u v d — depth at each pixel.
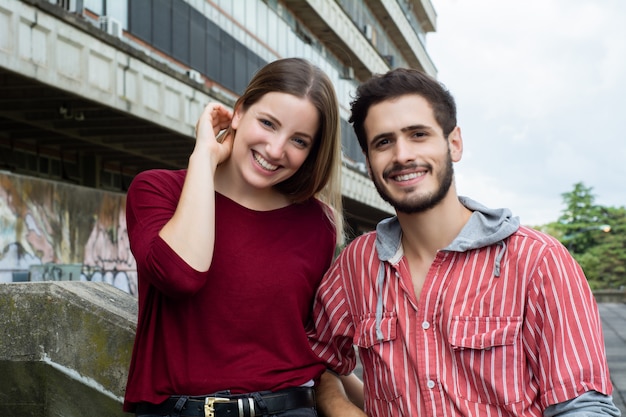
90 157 18.45
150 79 14.39
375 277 2.53
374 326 2.49
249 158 2.59
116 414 3.03
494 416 2.30
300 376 2.57
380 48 40.34
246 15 21.45
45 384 3.10
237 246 2.57
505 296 2.30
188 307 2.50
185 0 17.19
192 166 2.46
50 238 11.84
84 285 3.37
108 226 14.02
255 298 2.54
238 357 2.50
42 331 3.11
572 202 87.69
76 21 11.75
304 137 2.59
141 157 19.31
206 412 2.42
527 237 2.32
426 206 2.38
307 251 2.68
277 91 2.55
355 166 29.55
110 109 13.30
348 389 2.99
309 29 28.31
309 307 2.75
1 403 3.13
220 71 19.38
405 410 2.41
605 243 81.38
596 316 2.28
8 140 15.49
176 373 2.47
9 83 11.56
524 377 2.31
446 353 2.35
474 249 2.36
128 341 3.02
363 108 2.46
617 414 2.20
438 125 2.39
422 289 2.39
